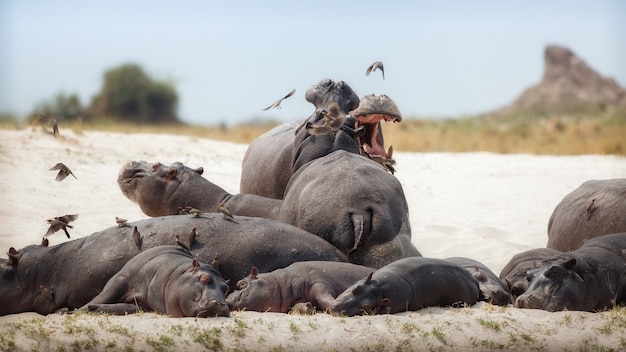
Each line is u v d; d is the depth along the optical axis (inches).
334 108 1444.4
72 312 1245.7
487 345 1089.4
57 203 2052.2
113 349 1049.5
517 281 1347.2
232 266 1274.6
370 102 1562.5
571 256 1304.1
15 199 2044.8
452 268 1249.4
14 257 1301.7
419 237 1865.2
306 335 1090.1
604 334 1134.4
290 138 1665.8
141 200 1529.3
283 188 1620.3
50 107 7519.7
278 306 1201.4
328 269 1234.6
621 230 1493.6
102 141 3063.5
